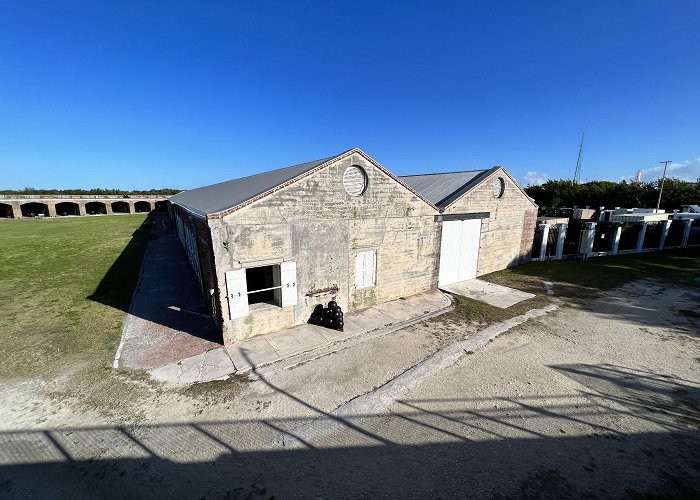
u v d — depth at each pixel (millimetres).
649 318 11023
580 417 6168
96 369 7766
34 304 12070
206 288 10898
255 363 8016
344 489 4637
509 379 7434
